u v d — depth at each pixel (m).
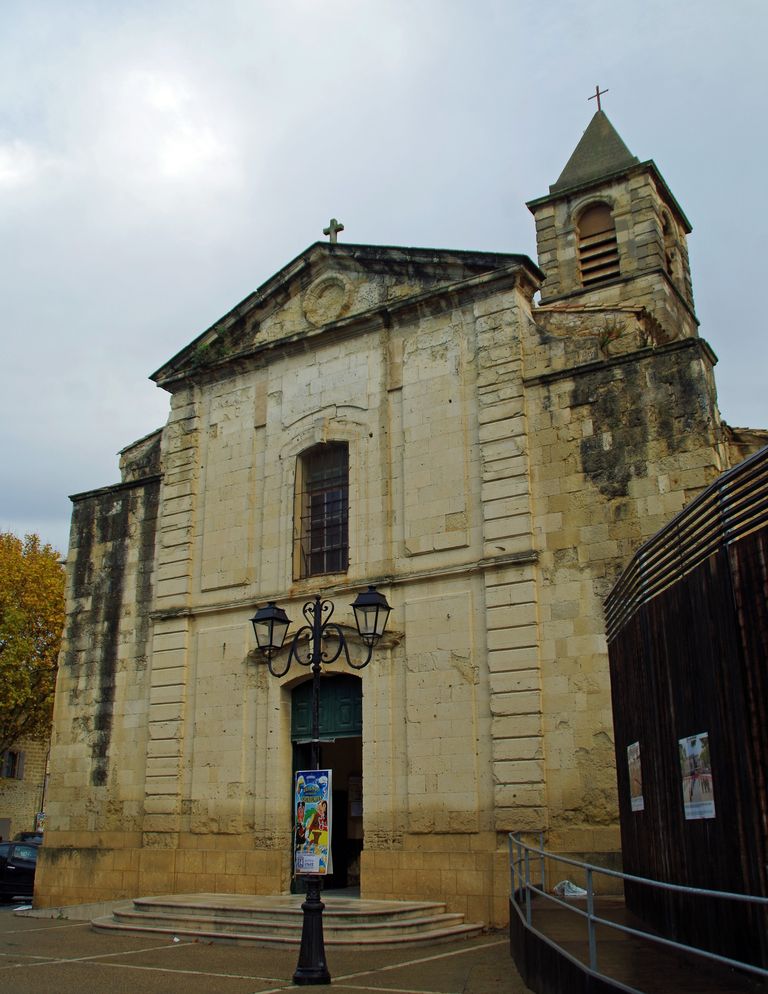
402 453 19.14
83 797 21.88
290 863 18.61
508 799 15.94
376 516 19.06
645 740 11.20
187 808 19.98
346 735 18.58
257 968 12.43
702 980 7.84
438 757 16.94
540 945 9.61
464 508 17.97
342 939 13.95
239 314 22.75
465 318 19.16
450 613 17.52
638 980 7.84
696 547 9.36
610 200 27.14
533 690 16.16
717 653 8.66
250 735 19.55
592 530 16.47
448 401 18.81
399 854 16.86
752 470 8.38
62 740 22.69
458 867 16.20
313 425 20.62
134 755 21.36
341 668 18.52
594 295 26.28
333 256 21.45
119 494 23.75
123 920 17.14
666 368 16.52
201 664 20.80
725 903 8.34
